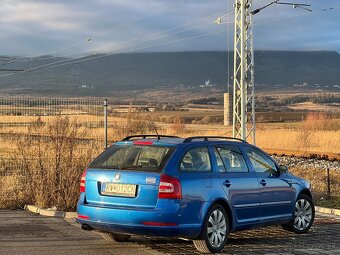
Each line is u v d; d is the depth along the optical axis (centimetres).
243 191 918
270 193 980
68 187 1265
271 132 4453
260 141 4025
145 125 2712
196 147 880
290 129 4959
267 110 14475
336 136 4072
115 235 920
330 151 3566
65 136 1326
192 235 823
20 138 1483
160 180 805
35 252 836
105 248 876
